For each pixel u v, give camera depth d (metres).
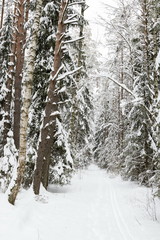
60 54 10.90
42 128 10.45
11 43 13.96
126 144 18.72
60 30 10.78
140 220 8.21
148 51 13.07
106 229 7.12
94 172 30.69
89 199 11.30
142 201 11.13
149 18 12.54
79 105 19.62
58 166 12.08
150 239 6.40
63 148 12.05
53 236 5.86
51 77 10.62
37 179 9.77
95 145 45.38
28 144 11.92
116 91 27.91
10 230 5.44
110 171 27.06
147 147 15.12
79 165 26.52
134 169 16.78
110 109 32.62
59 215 7.69
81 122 21.67
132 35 14.66
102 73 12.53
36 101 12.50
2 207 6.64
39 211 7.62
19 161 7.50
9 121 12.59
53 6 11.90
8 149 11.37
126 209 9.78
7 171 10.84
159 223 7.91
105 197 12.48
